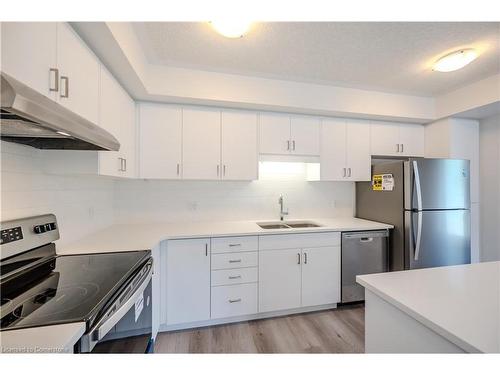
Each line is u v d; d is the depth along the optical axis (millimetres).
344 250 2318
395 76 2230
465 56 1812
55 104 848
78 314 753
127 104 1887
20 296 884
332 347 1764
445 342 684
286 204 2816
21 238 1101
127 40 1432
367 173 2711
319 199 2922
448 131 2676
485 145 2762
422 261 2283
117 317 842
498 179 2662
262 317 2174
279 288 2160
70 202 1606
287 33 1592
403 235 2332
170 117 2164
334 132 2604
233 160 2309
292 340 1847
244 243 2074
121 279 1038
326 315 2219
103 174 1451
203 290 1989
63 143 1212
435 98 2742
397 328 855
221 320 2078
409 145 2861
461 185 2404
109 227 2211
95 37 1231
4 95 586
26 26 851
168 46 1735
